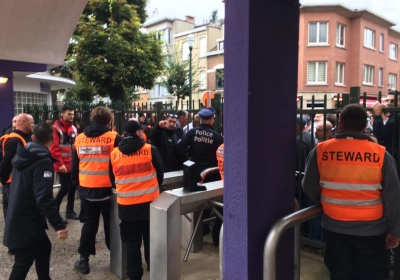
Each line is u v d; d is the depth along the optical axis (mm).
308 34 25156
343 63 26156
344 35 26109
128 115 6660
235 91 1958
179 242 3133
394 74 31125
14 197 3018
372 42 27750
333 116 4152
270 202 2062
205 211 4941
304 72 25266
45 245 3240
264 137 1998
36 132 3092
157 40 15438
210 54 30625
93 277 3871
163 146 5234
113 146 3789
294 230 2299
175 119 5328
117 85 13945
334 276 2424
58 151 5668
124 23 14031
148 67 14438
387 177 2223
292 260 2279
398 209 2211
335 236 2406
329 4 24516
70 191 5867
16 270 3064
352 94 3512
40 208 2959
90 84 14516
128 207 3340
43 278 3287
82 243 3904
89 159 3785
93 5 14055
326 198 2385
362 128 2398
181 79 21938
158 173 3467
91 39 13398
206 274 3918
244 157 1941
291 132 2143
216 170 4289
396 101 3471
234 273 2055
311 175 2475
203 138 4707
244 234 1980
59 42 9219
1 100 9062
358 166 2268
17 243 2986
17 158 3025
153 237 3152
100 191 3781
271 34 1982
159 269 3115
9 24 8156
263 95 1970
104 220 4035
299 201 4098
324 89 25250
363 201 2266
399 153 3281
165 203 3086
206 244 4781
